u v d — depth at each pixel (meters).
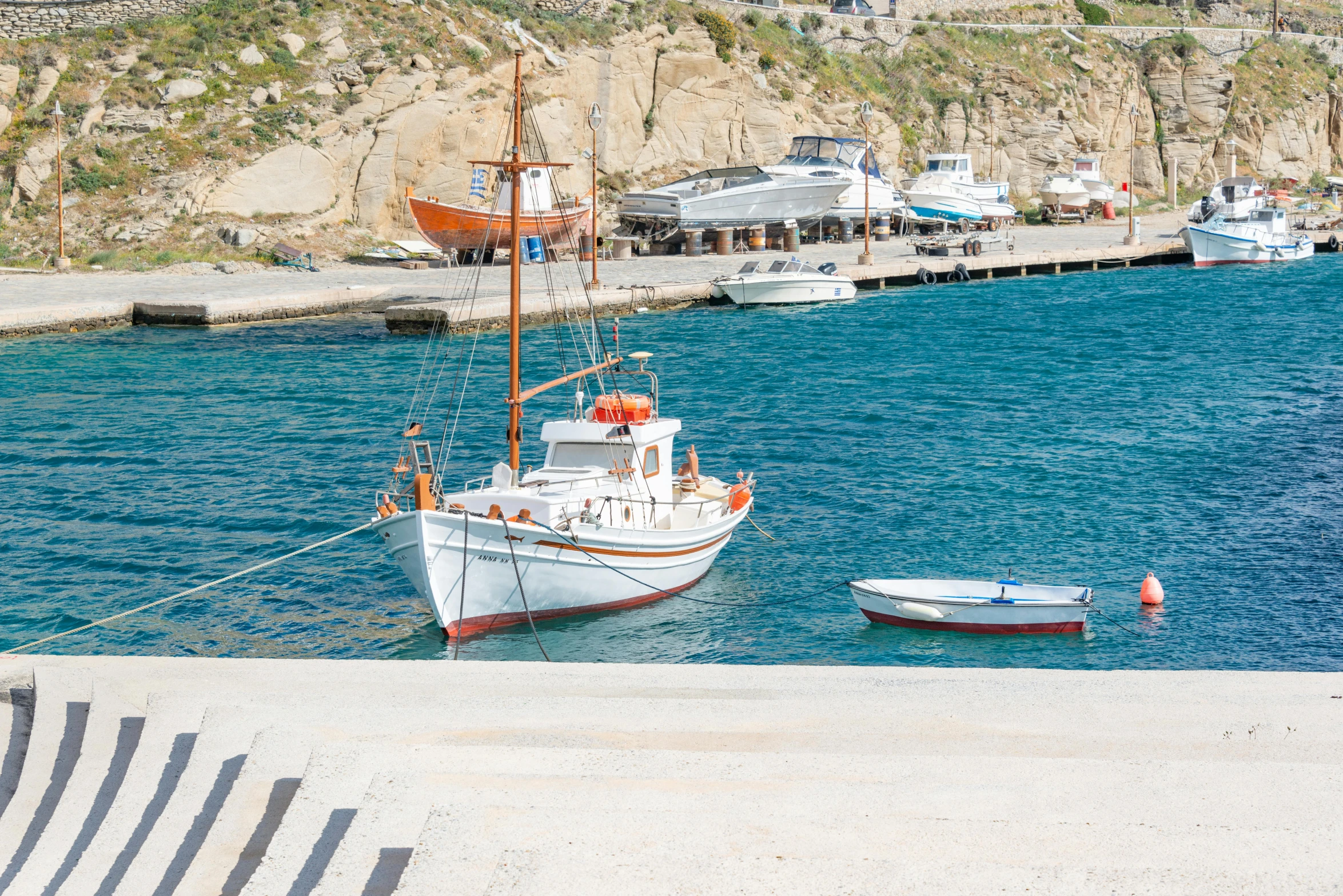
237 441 31.66
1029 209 100.81
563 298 54.56
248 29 70.19
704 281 61.41
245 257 63.88
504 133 71.88
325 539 23.78
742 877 6.37
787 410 35.41
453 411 35.50
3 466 29.05
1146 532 23.75
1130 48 114.19
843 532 24.31
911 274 68.50
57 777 10.11
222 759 9.39
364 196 69.00
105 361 43.94
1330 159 122.25
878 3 110.50
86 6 69.38
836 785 8.01
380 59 70.12
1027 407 35.47
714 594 21.42
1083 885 6.25
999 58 106.56
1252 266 77.12
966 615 19.45
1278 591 20.55
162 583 21.38
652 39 80.00
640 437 21.55
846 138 83.06
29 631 19.22
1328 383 38.78
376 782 7.93
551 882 6.31
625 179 78.50
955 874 6.37
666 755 8.66
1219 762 8.42
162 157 65.69
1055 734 9.63
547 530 19.30
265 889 7.19
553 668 11.85
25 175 63.66
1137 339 48.19
